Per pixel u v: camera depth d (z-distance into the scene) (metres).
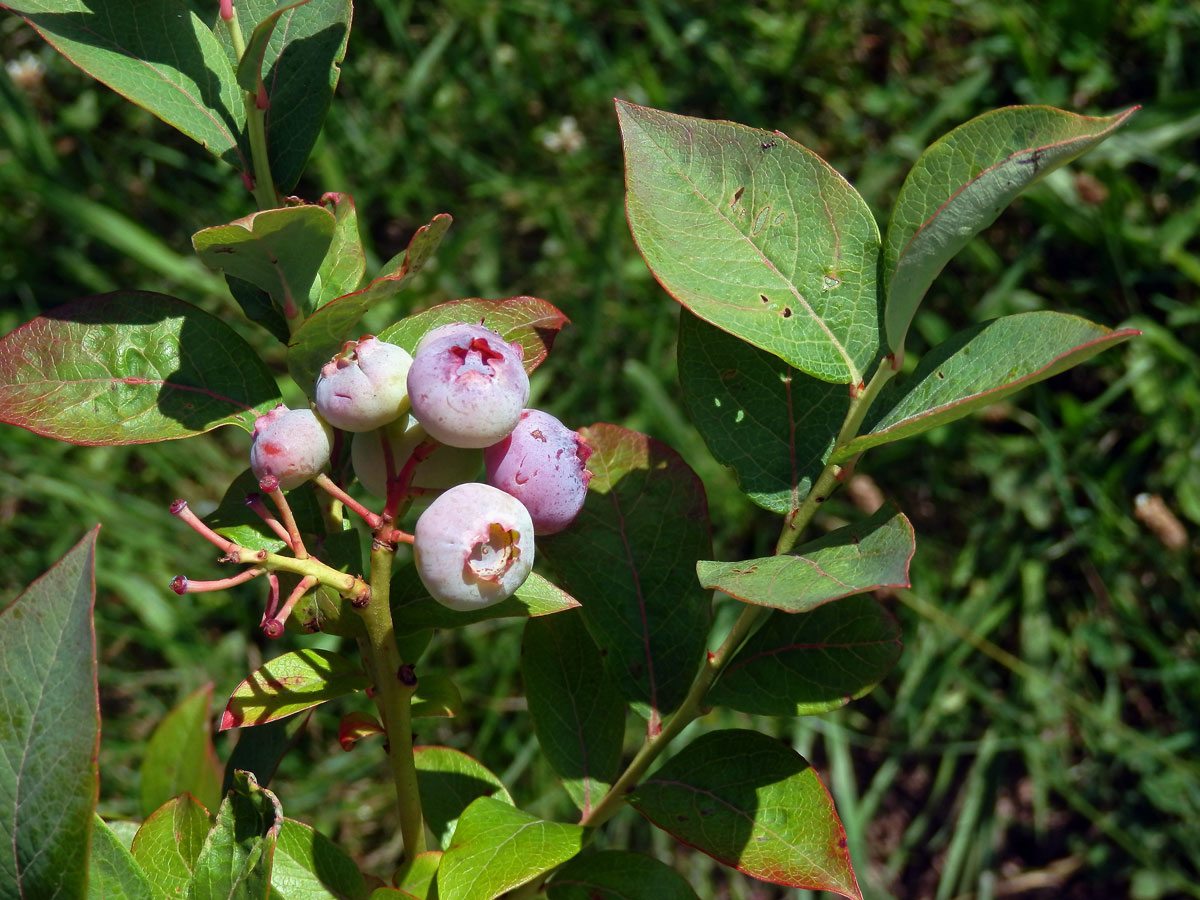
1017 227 0.56
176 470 0.53
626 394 0.53
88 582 0.13
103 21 0.17
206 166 0.59
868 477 0.52
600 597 0.19
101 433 0.16
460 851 0.17
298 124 0.18
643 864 0.19
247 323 0.55
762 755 0.18
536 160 0.59
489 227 0.57
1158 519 0.45
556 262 0.56
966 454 0.52
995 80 0.58
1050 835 0.50
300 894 0.18
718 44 0.60
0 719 0.13
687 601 0.19
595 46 0.59
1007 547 0.51
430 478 0.16
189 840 0.17
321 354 0.16
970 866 0.48
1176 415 0.51
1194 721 0.48
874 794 0.48
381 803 0.48
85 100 0.60
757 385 0.18
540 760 0.48
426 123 0.59
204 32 0.17
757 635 0.18
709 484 0.50
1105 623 0.50
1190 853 0.47
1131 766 0.49
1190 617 0.50
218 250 0.15
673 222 0.16
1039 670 0.50
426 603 0.17
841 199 0.16
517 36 0.60
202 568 0.51
